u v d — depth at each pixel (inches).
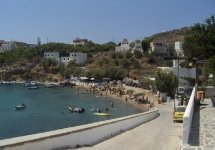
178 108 1576.0
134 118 1195.3
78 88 6909.5
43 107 4192.9
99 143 721.6
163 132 996.6
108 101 4849.9
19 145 483.8
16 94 6097.4
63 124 2901.1
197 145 589.3
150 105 3668.8
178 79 3617.1
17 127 2714.1
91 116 3425.2
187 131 610.5
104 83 6850.4
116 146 698.2
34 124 2888.8
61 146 591.5
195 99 1173.1
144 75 7278.5
